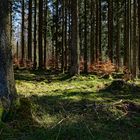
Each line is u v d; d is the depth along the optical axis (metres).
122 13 38.59
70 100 13.09
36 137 8.48
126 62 33.09
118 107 11.53
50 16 47.06
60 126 8.89
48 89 17.27
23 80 20.70
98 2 38.06
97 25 35.81
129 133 9.48
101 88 17.17
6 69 9.58
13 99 9.51
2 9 9.62
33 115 9.54
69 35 37.31
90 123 9.80
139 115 11.20
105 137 8.94
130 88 16.45
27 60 34.62
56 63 39.12
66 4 36.59
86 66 30.78
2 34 9.62
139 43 31.17
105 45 48.66
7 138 8.36
